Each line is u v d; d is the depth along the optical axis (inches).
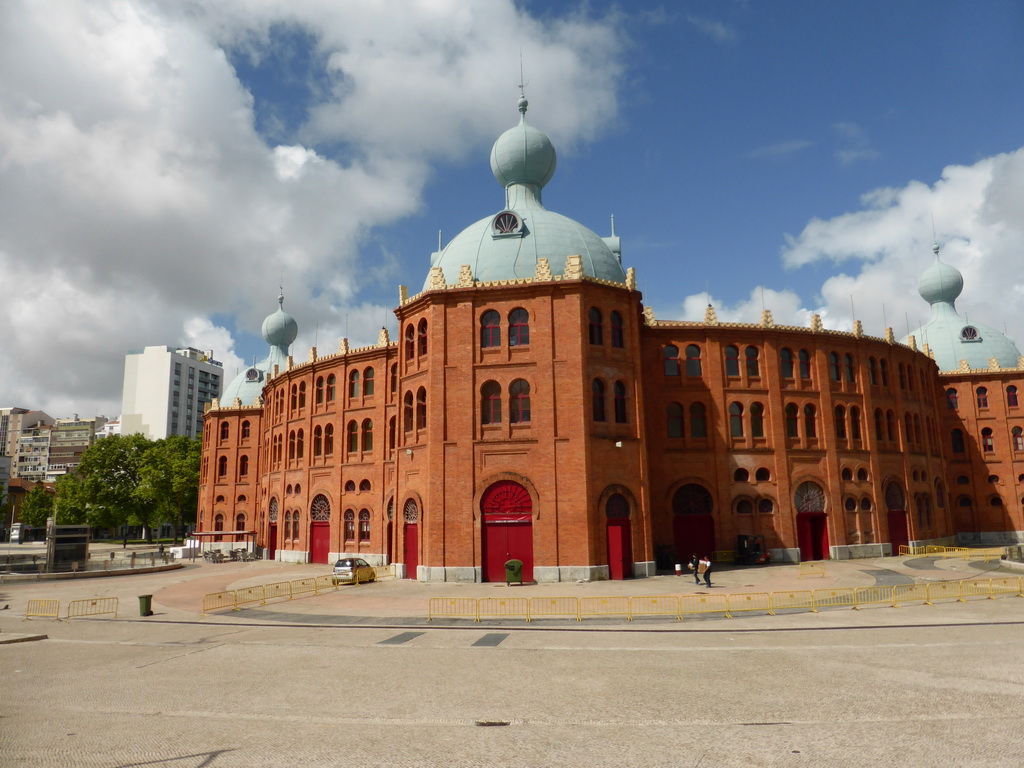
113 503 3489.2
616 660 724.0
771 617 985.5
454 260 1711.4
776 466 1781.5
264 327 3100.4
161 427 5846.5
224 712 551.2
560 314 1505.9
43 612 1221.7
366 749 452.1
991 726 479.5
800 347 1879.9
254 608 1207.6
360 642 866.8
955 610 1002.1
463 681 642.8
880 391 1996.8
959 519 2357.3
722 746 447.5
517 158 1905.8
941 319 2628.0
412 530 1595.7
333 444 2119.8
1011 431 2377.0
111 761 434.0
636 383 1572.3
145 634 985.5
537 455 1453.0
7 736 490.6
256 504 2795.3
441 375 1518.2
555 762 423.2
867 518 1867.6
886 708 527.5
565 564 1411.2
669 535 1728.6
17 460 7559.1
